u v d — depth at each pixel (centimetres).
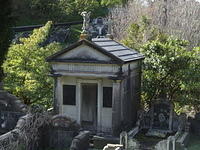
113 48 2456
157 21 5222
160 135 2392
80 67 2292
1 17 1216
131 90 2489
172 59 2605
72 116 2380
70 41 5841
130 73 2445
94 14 7062
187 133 2373
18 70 2786
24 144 1827
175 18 5169
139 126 2523
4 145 1688
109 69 2244
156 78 2742
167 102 2484
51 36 5591
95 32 5856
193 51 2725
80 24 6769
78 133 2070
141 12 5450
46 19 5997
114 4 6900
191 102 2677
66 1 6794
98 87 2309
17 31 5359
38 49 2864
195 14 5306
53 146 2072
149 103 2808
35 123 1933
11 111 2242
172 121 2488
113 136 2245
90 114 2389
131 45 3566
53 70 2348
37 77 2756
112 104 2269
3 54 1309
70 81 2362
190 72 2581
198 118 2509
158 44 2708
